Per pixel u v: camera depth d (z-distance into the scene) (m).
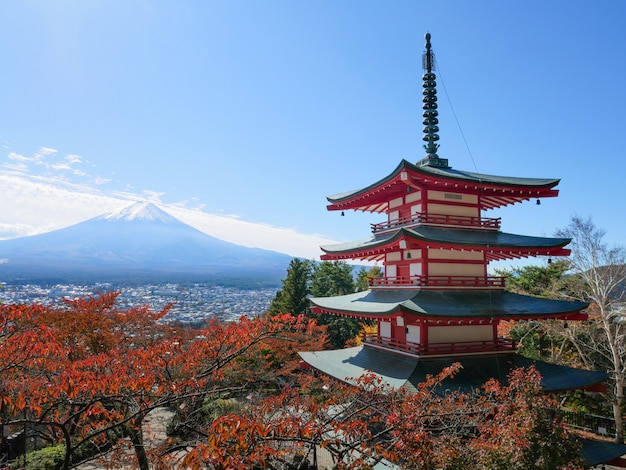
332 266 71.69
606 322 31.98
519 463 10.42
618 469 26.00
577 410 34.72
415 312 19.02
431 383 13.91
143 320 29.55
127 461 12.01
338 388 16.52
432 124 27.94
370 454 8.21
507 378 19.52
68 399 9.20
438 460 9.34
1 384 9.90
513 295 23.52
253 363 31.66
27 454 20.27
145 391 10.11
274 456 7.74
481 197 25.12
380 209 29.94
